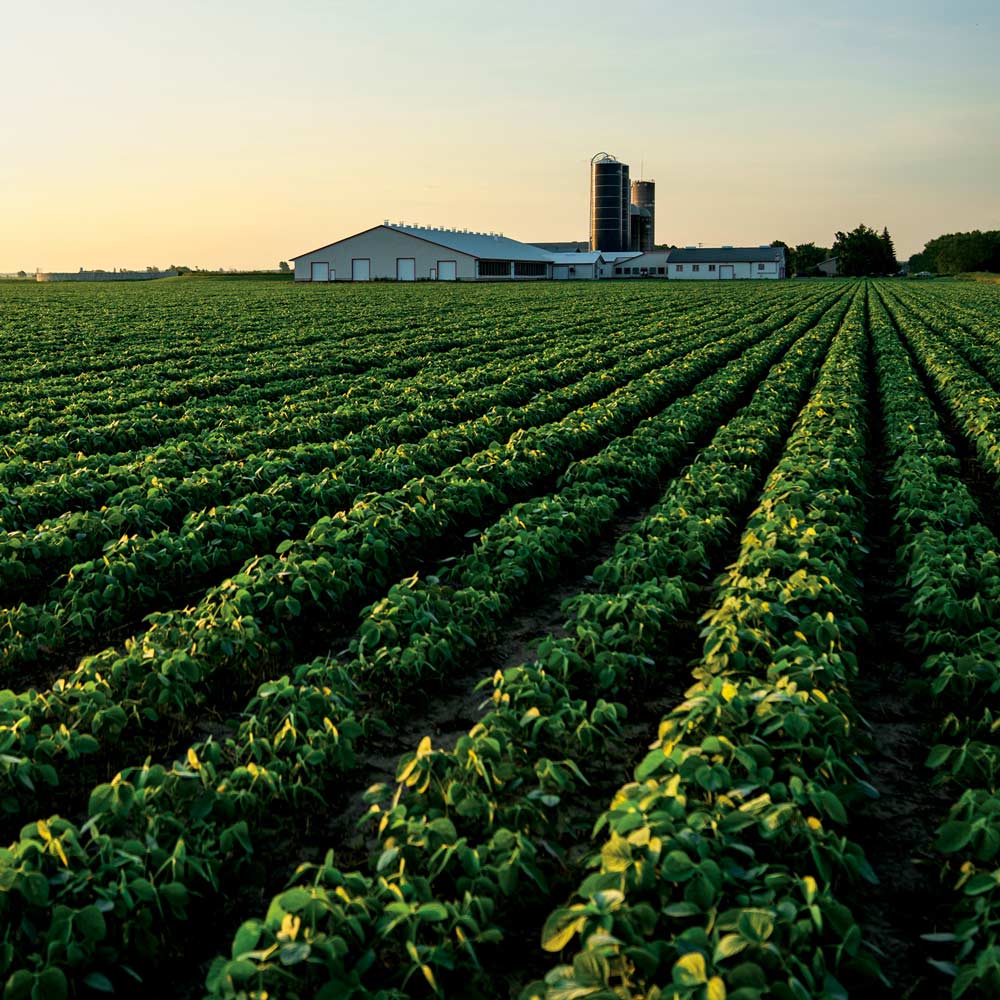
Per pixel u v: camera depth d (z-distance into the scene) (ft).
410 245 414.62
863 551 37.96
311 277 427.33
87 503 45.50
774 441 59.98
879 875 20.71
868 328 151.43
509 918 19.31
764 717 22.27
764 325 148.56
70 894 17.76
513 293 282.36
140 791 20.52
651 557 35.55
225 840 19.94
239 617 30.37
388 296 262.67
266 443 60.29
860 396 77.36
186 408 73.77
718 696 23.03
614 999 14.47
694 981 14.44
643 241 605.31
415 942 16.88
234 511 40.73
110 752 25.55
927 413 66.59
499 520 44.01
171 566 36.83
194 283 406.41
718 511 42.14
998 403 67.41
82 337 134.51
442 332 142.41
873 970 16.25
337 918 16.53
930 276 531.09
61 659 31.99
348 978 15.58
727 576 34.04
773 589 30.73
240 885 20.48
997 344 113.70
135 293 293.84
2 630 31.68
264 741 23.40
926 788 23.89
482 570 35.88
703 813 18.53
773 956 15.08
